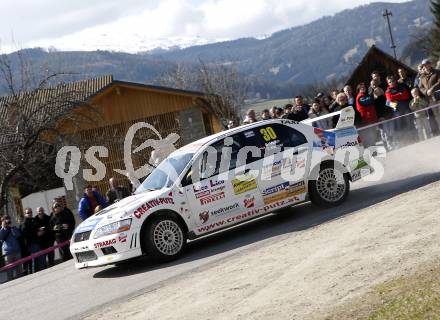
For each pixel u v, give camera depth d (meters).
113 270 11.12
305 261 8.23
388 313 5.66
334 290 6.80
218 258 9.74
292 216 11.91
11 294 11.23
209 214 10.70
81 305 8.88
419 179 12.19
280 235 10.31
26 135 21.75
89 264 10.45
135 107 31.44
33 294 10.67
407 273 6.68
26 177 22.64
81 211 16.17
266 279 7.86
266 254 9.19
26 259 15.09
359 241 8.51
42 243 16.12
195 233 10.61
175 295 8.13
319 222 10.56
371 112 17.50
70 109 23.02
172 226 10.44
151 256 10.29
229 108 40.91
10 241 15.82
